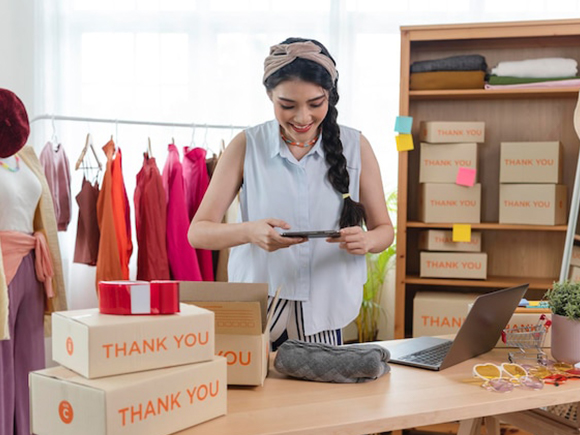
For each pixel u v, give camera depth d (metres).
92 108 3.86
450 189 3.39
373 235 2.04
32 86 3.79
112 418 1.21
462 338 1.75
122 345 1.29
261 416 1.39
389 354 1.70
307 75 1.87
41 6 3.77
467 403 1.47
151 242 3.36
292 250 2.06
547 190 3.29
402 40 3.35
